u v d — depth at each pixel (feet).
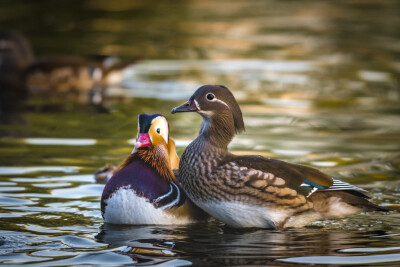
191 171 30.63
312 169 30.96
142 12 109.50
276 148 44.21
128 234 29.14
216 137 30.91
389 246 27.76
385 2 124.16
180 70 72.49
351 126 51.29
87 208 32.81
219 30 96.07
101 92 65.41
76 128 49.49
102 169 38.04
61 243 27.78
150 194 30.19
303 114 55.01
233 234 29.55
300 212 30.55
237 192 29.94
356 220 31.81
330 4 121.70
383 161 41.75
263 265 25.39
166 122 31.60
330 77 69.56
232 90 63.57
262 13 111.24
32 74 68.85
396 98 61.36
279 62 76.43
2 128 49.32
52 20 98.78
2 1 110.42
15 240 27.99
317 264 25.50
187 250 27.14
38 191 35.12
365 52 82.38
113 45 84.17
